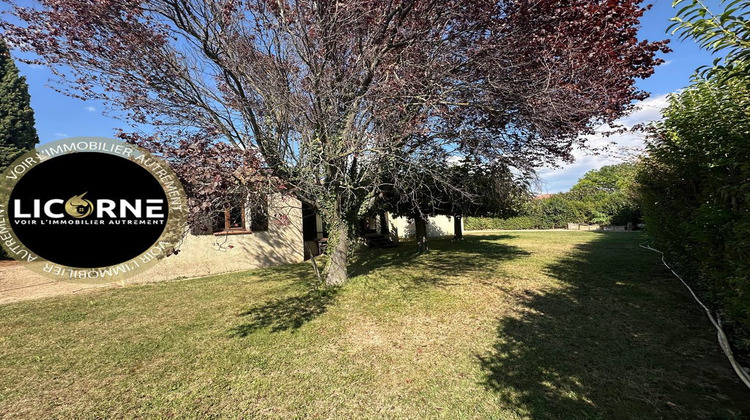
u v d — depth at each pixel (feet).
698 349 11.66
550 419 8.39
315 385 10.50
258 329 15.61
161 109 17.46
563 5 15.57
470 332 14.25
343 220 24.29
